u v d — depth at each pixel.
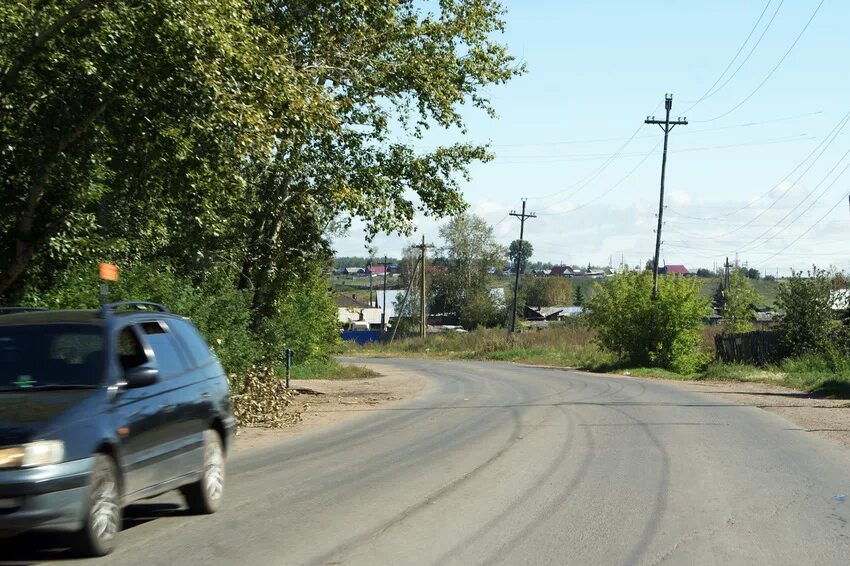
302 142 22.48
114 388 7.28
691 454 12.45
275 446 14.55
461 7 24.59
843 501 9.07
